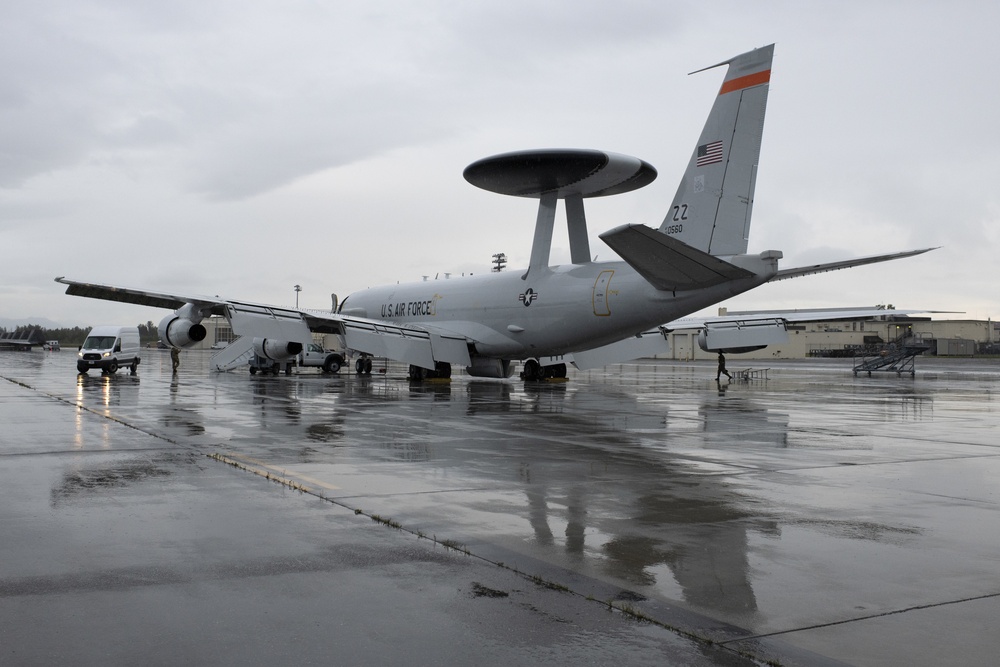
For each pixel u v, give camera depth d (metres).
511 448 12.47
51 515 7.48
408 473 10.02
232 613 4.91
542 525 7.26
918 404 21.97
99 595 5.22
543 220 27.19
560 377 36.12
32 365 50.53
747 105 19.81
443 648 4.40
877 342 99.56
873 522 7.48
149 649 4.37
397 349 28.11
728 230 20.05
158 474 9.75
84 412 17.64
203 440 12.99
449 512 7.76
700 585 5.52
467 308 30.61
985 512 7.94
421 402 21.34
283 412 18.05
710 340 31.47
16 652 4.31
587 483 9.45
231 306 25.17
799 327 95.00
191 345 27.81
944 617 4.91
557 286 26.17
